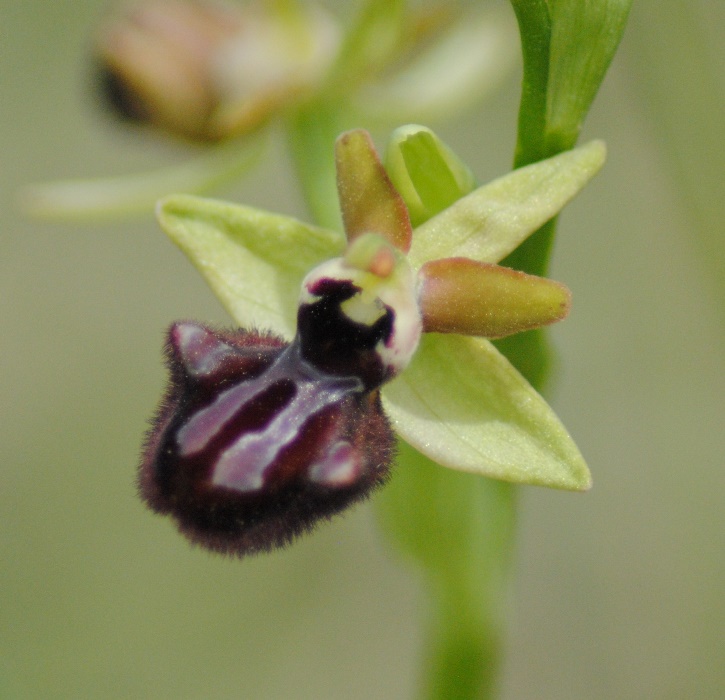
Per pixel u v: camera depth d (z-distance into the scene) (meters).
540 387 0.15
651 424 0.25
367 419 0.14
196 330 0.14
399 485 0.16
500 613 0.16
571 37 0.14
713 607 0.23
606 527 0.25
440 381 0.14
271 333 0.14
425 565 0.16
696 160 0.18
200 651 0.25
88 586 0.25
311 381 0.14
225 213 0.14
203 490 0.14
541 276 0.14
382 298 0.14
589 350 0.25
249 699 0.25
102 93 0.18
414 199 0.14
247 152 0.18
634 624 0.25
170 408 0.14
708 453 0.24
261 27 0.17
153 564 0.25
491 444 0.14
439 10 0.17
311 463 0.14
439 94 0.18
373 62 0.17
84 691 0.24
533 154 0.14
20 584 0.25
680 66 0.18
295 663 0.25
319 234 0.14
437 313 0.14
